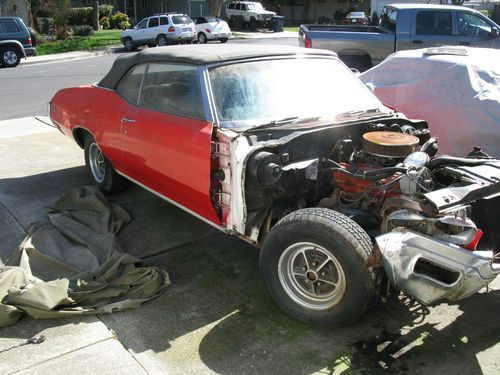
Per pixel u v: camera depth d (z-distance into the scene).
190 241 4.56
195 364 2.94
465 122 5.68
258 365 2.93
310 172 3.57
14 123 9.60
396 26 10.57
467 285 2.77
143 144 4.34
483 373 2.85
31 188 5.95
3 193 5.77
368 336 3.18
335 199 3.70
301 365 2.92
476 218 3.31
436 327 3.28
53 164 6.94
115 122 4.79
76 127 5.64
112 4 44.34
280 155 3.45
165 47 4.73
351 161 3.67
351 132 4.00
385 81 6.63
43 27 31.77
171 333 3.23
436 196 2.98
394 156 3.50
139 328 3.29
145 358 2.99
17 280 3.62
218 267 4.09
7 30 20.52
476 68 5.83
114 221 4.86
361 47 10.70
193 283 3.84
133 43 27.48
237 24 38.97
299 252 3.22
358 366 2.91
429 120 6.02
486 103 5.54
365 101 4.49
